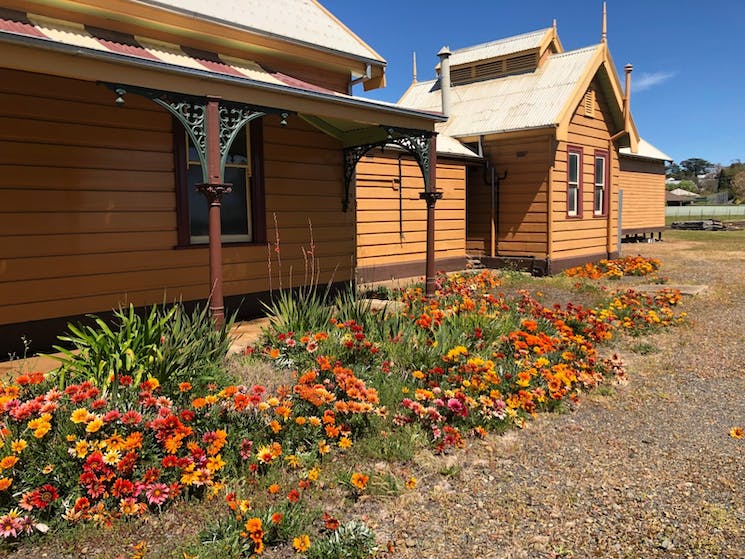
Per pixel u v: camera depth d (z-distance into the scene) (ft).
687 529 9.44
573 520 9.75
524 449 12.63
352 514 9.79
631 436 13.47
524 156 43.75
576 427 13.97
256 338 19.43
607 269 42.88
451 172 42.37
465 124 46.88
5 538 8.57
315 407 12.26
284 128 26.99
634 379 17.90
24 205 18.93
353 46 29.22
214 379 13.21
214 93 17.63
